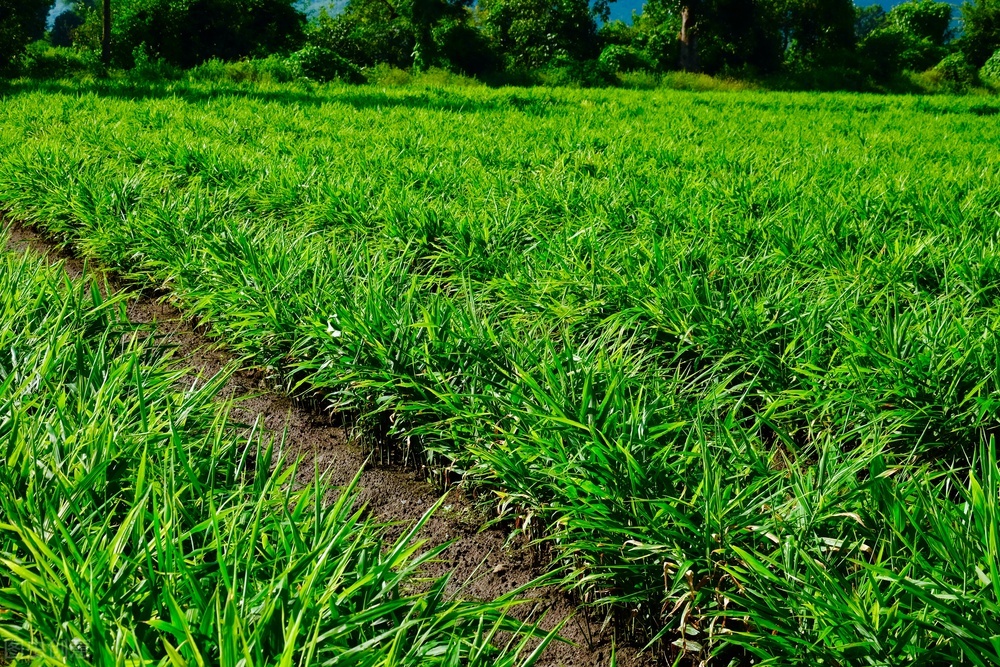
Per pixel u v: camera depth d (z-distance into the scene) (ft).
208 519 7.70
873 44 124.67
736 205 23.08
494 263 17.69
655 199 23.27
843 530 8.35
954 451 10.92
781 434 9.55
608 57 115.85
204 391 10.73
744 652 8.14
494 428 10.84
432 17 126.00
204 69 86.89
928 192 24.57
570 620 9.37
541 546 10.37
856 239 19.51
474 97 71.46
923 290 15.51
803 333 13.04
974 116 65.26
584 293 15.40
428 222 20.12
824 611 6.89
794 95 86.58
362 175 27.30
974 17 161.68
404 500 11.70
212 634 5.89
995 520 6.84
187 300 17.22
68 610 6.08
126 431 9.16
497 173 27.63
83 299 13.91
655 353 13.00
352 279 15.81
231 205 23.02
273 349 14.62
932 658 6.47
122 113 45.44
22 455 8.30
